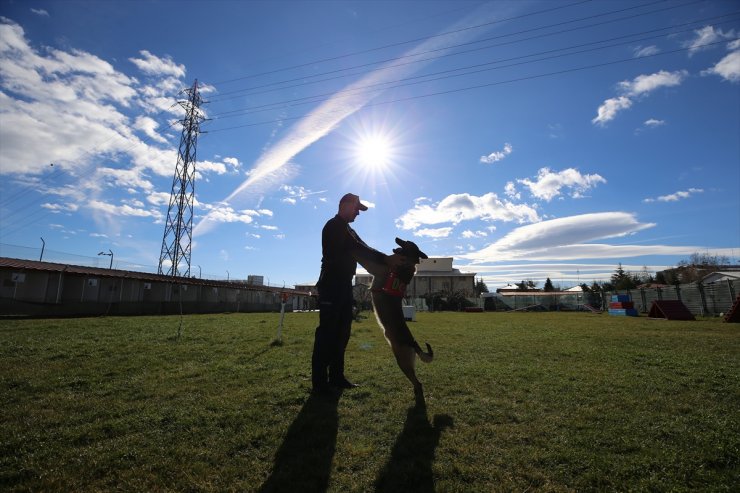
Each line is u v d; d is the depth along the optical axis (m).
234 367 4.80
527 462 2.31
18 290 18.31
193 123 37.56
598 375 4.52
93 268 23.25
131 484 2.06
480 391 3.83
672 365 5.13
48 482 2.04
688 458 2.34
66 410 3.12
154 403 3.32
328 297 3.82
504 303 50.28
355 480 2.12
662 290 28.47
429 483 2.10
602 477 2.13
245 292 37.22
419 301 47.31
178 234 35.53
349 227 4.18
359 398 3.58
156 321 12.60
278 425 2.86
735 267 49.25
